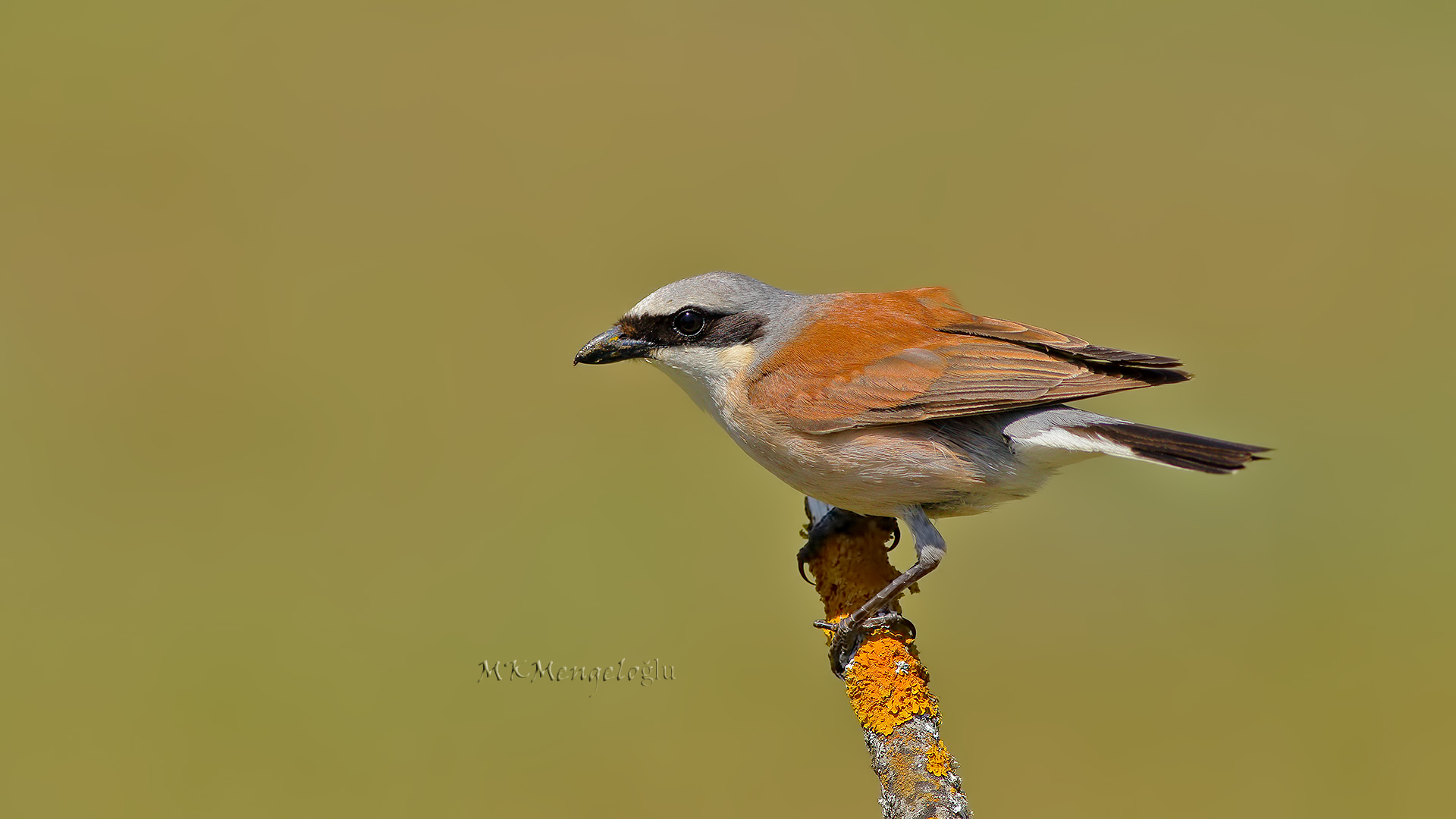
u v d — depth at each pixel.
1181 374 9.35
